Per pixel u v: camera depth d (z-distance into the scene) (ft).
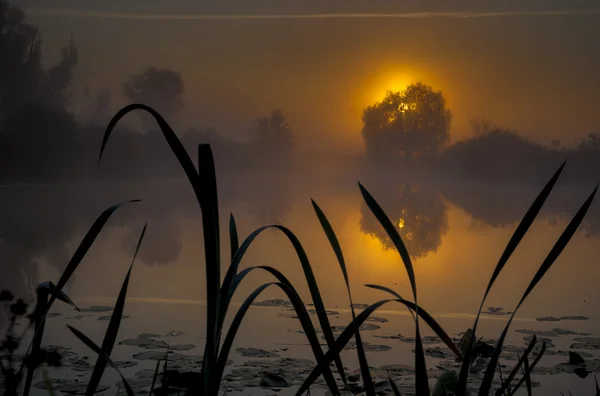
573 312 12.13
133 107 2.70
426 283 15.14
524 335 10.21
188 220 28.99
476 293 14.01
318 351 3.25
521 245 21.80
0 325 9.41
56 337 9.55
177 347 9.11
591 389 7.45
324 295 13.61
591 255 19.80
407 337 9.98
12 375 2.71
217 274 2.72
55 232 23.25
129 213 31.91
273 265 16.94
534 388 7.51
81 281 14.57
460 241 22.65
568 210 36.35
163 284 14.48
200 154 2.66
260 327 10.63
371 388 3.15
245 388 7.32
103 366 3.07
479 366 8.13
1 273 14.89
